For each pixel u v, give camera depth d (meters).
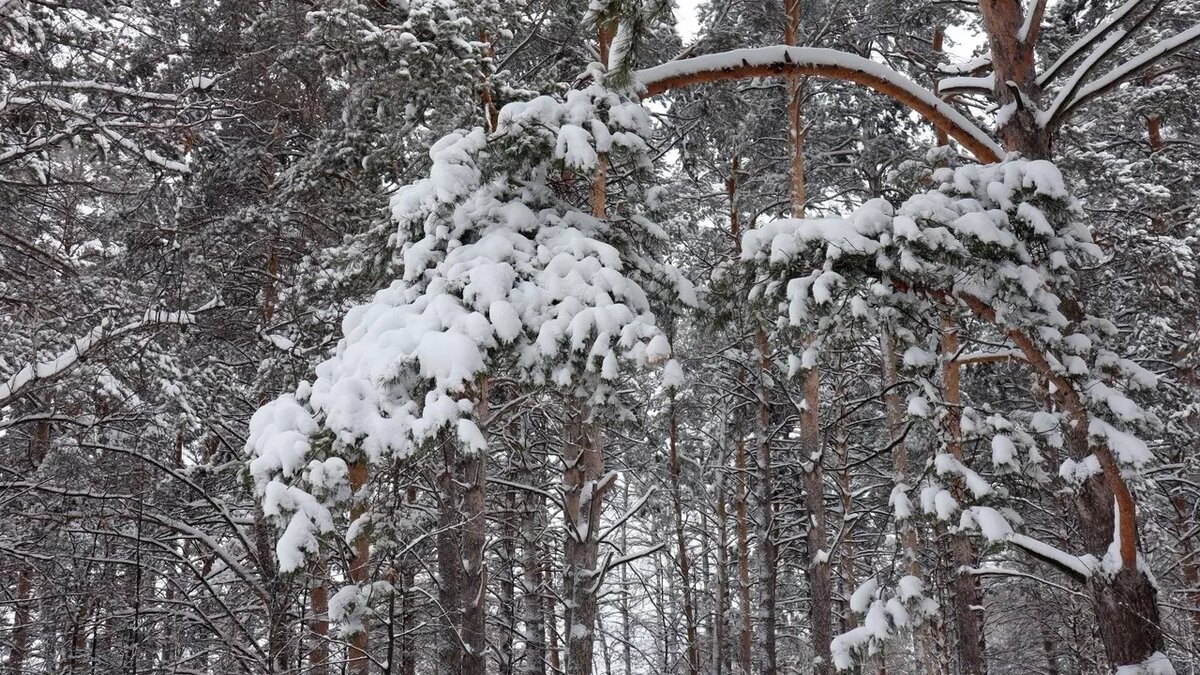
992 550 5.77
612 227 6.97
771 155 15.02
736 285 6.04
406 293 5.90
